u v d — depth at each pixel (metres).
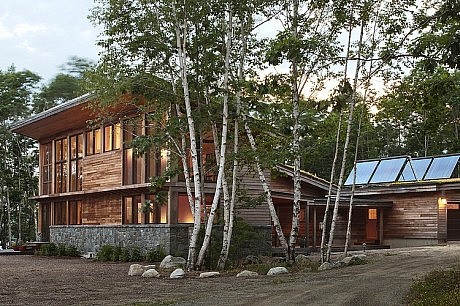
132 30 16.38
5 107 37.53
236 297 9.88
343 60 15.28
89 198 25.55
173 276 14.12
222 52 16.78
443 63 10.65
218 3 15.93
